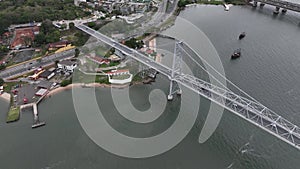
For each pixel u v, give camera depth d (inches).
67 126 4569.4
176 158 3956.7
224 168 3794.3
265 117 3887.8
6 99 5359.3
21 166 3811.5
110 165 3838.6
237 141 4281.5
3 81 5787.4
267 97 5295.3
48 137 4333.2
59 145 4178.2
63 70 6274.6
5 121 4736.7
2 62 6486.2
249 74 6151.6
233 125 4618.6
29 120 4753.9
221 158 3966.5
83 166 3826.3
